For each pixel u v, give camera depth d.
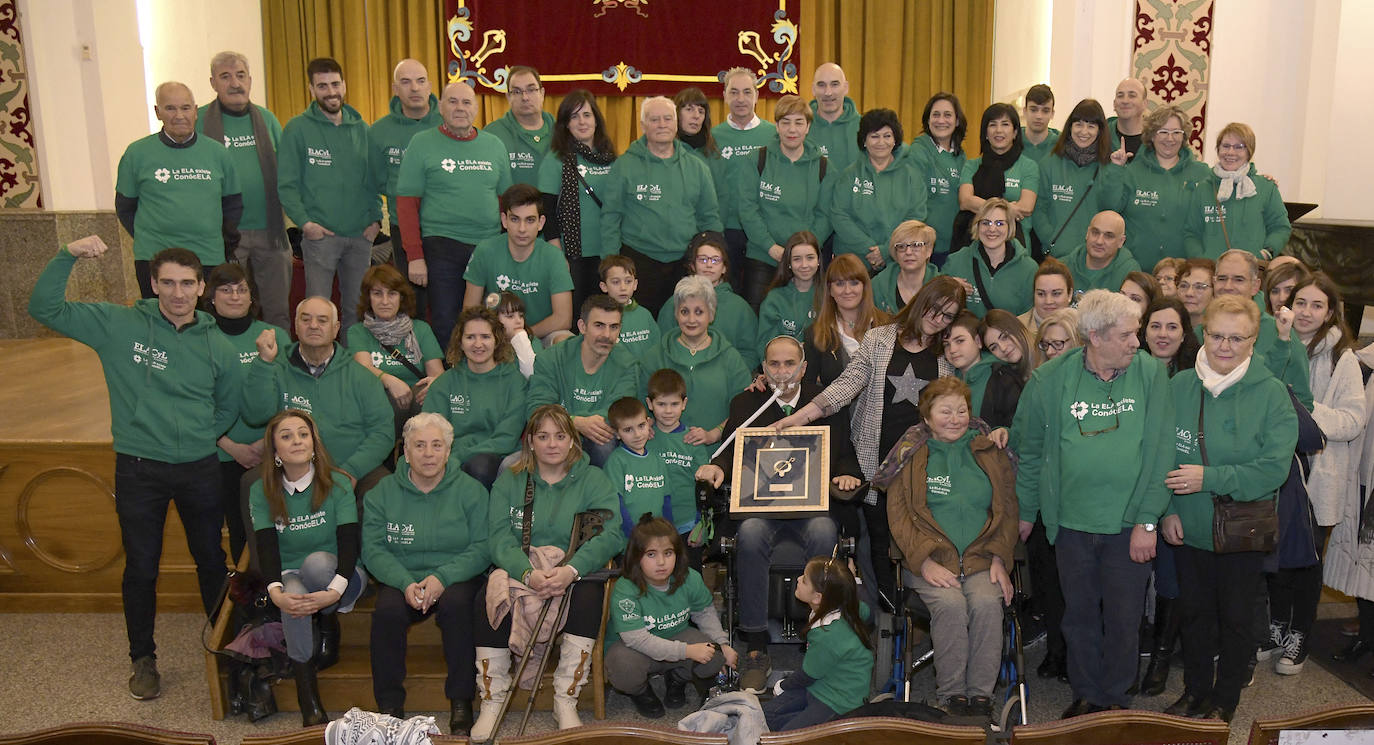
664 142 5.70
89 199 8.90
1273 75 7.86
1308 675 4.58
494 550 4.24
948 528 4.12
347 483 4.34
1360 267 6.63
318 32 10.49
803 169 5.91
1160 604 4.42
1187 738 2.45
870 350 4.63
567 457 4.37
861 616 4.42
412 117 6.29
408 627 4.18
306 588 4.19
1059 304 4.79
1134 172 5.96
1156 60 7.79
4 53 8.45
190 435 4.43
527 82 6.11
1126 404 3.83
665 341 5.03
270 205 6.33
